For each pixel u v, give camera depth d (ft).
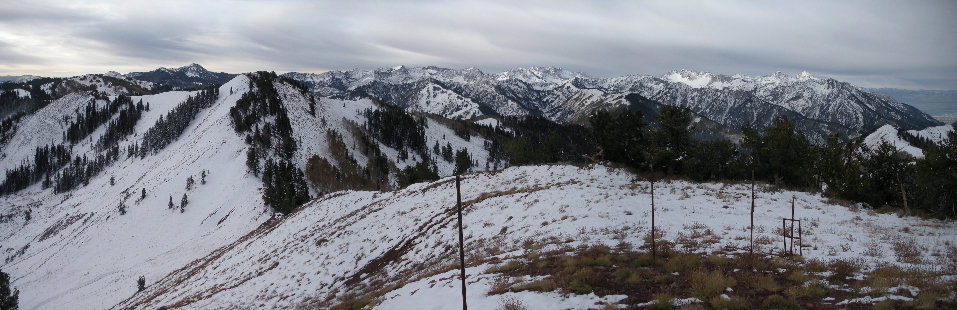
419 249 98.84
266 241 185.98
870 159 106.83
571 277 51.72
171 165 488.85
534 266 60.49
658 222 82.53
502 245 80.59
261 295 104.37
